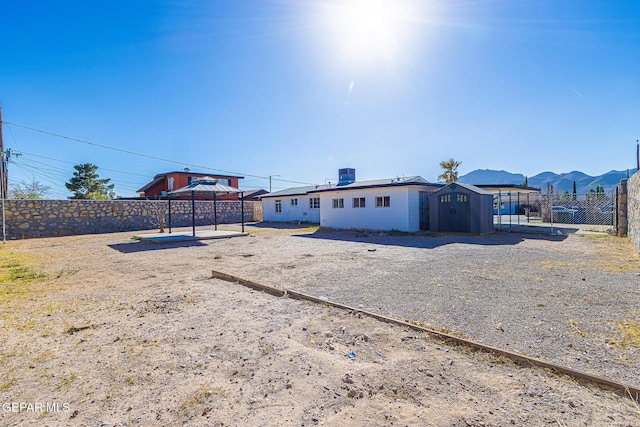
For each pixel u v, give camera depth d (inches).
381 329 131.4
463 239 446.6
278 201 949.8
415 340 120.1
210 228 742.5
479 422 73.5
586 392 84.8
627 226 428.5
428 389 87.7
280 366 102.3
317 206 840.9
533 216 1025.5
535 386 88.1
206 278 231.5
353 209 645.9
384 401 82.7
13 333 131.8
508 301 165.3
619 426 71.4
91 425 75.7
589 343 114.9
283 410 80.0
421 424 73.4
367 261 290.8
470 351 109.7
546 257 291.4
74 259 325.4
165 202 773.3
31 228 581.9
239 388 90.4
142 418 77.9
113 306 166.7
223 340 123.0
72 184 1172.5
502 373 95.6
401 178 655.8
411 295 180.4
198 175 1245.1
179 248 403.9
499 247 362.9
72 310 160.7
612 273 220.8
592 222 706.8
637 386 85.9
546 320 137.6
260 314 152.2
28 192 1101.7
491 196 552.1
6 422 76.8
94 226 658.2
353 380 93.0
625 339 117.4
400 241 439.2
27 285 213.8
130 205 715.4
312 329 132.9
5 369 102.8
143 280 226.7
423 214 593.3
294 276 234.4
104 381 95.0
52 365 105.1
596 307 152.3
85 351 115.0
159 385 92.5
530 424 72.6
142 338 125.7
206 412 79.8
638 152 681.0
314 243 437.1
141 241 488.7
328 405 81.7
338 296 182.1
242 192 581.3
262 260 307.4
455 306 159.2
